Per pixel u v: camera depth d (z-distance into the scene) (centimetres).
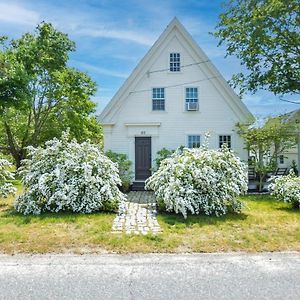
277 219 734
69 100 2239
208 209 783
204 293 358
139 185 1501
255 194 1259
